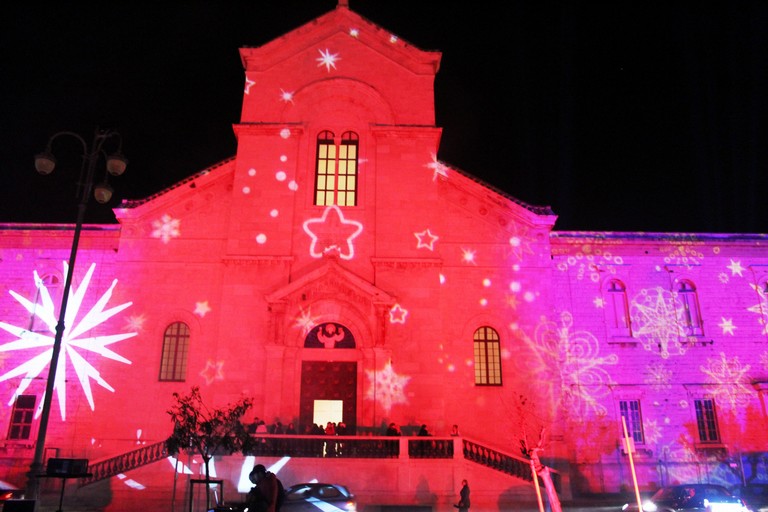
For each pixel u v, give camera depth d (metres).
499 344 27.81
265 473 11.45
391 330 26.27
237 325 26.22
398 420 25.30
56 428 27.03
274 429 24.73
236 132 28.80
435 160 28.61
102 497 22.55
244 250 27.08
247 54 29.75
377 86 29.50
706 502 19.16
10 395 27.69
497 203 29.17
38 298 28.94
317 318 26.31
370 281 26.78
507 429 26.67
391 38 30.09
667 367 29.45
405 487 22.95
